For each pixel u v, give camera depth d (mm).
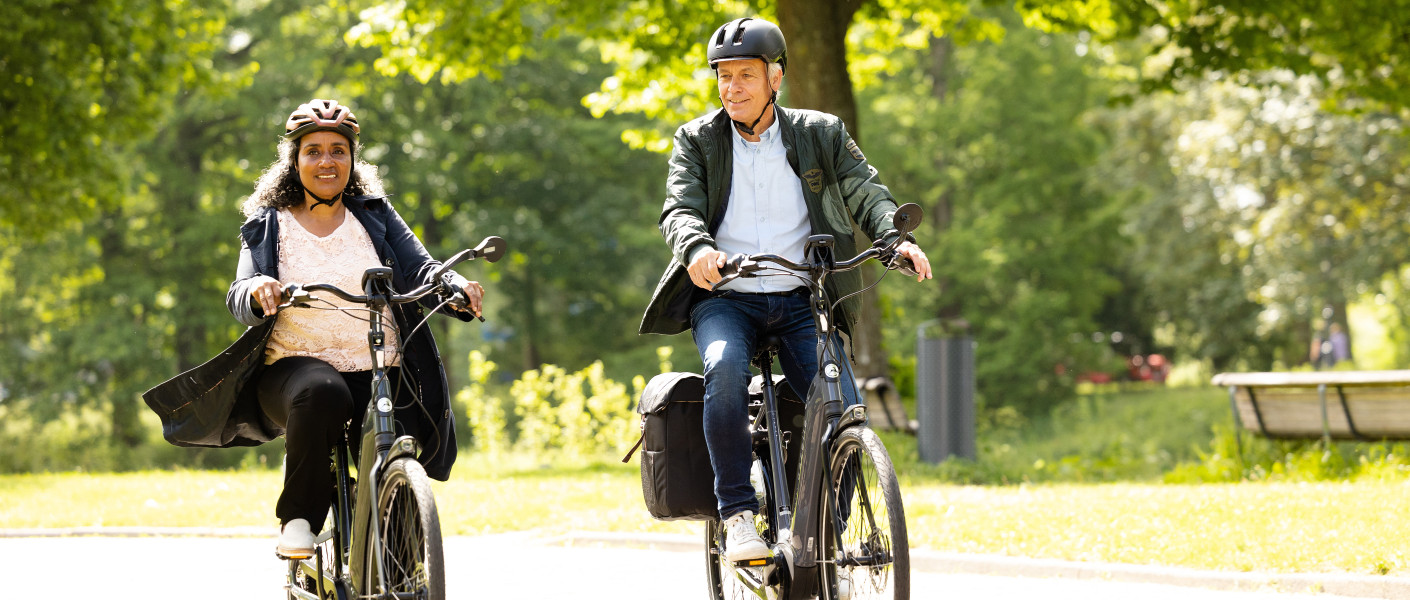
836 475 6785
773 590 7113
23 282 50812
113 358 49562
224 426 7098
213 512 15859
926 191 55562
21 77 30031
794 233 7375
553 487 17750
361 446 6691
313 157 7090
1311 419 17328
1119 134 52938
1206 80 44781
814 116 7406
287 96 50344
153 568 12039
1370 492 13023
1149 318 69125
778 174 7336
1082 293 55969
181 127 52344
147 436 55031
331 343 7066
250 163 50312
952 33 28094
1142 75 50844
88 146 32281
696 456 7688
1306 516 11727
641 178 57750
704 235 6863
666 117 27953
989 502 13930
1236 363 65812
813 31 22406
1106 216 53094
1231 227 50656
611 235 55781
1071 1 25984
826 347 6891
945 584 10398
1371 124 41469
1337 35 25031
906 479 18281
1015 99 52250
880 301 25281
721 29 7309
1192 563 10328
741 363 7129
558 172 55688
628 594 10211
